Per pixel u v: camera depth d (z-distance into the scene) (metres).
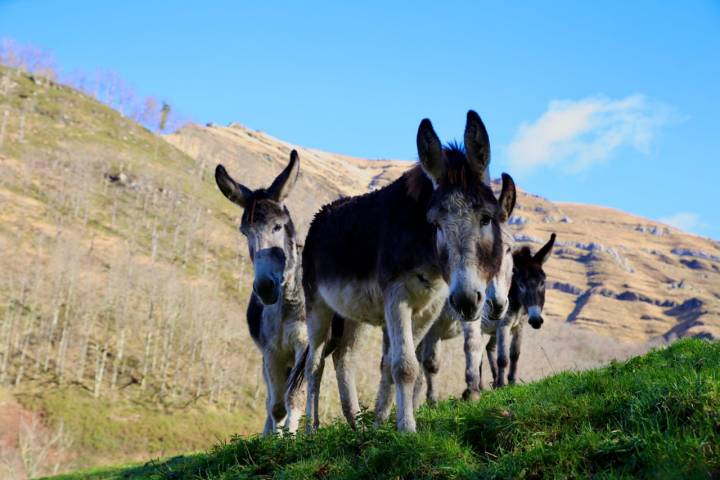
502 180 7.78
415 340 6.21
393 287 5.74
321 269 7.46
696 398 4.83
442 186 5.18
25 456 51.09
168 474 7.24
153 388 76.12
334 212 7.59
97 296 91.50
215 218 145.12
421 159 5.30
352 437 5.88
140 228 124.19
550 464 4.54
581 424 5.11
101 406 69.12
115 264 102.44
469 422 5.52
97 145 155.12
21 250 97.94
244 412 77.50
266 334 8.82
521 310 12.09
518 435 5.16
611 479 4.16
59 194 123.69
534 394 6.70
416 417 6.40
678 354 7.75
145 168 152.00
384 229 6.05
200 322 92.50
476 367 8.97
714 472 3.97
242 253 131.50
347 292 6.86
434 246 5.34
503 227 7.86
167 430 68.00
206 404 75.81
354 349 7.86
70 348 78.88
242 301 110.88
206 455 7.50
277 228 7.80
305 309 8.03
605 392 5.77
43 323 80.31
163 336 88.75
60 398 68.25
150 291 98.00
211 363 85.50
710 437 4.35
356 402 7.69
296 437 6.56
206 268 116.31
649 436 4.52
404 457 5.03
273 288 7.54
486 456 5.05
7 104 159.38
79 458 58.94
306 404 7.94
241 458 6.71
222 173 7.96
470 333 9.06
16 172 126.88
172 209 138.25
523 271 11.81
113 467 19.83
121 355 80.12
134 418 68.69
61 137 152.38
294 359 8.86
